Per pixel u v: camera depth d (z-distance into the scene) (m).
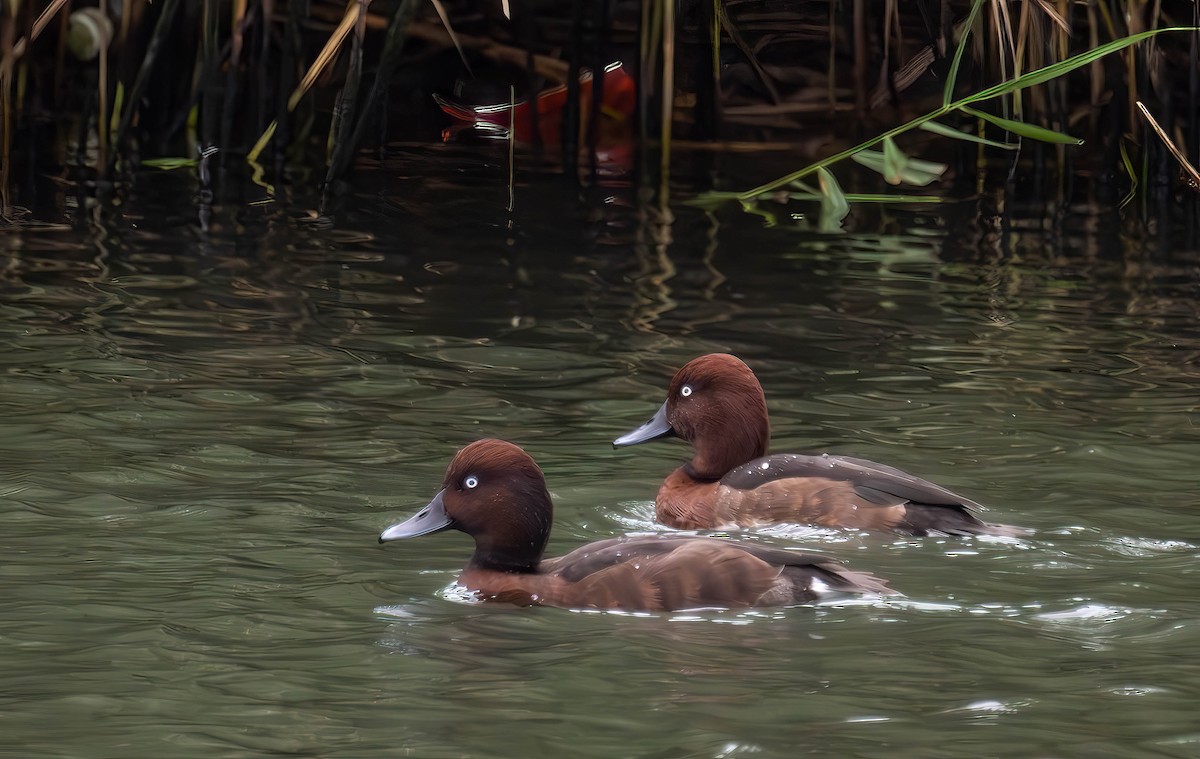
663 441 12.39
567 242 18.23
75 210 18.80
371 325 14.89
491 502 9.04
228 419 12.13
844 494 10.26
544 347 14.41
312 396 12.80
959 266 17.73
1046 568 9.23
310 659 7.70
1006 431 12.25
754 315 15.60
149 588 8.68
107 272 16.30
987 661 7.68
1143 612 8.42
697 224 19.31
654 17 20.52
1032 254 18.31
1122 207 20.72
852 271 17.41
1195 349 14.64
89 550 9.28
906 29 23.62
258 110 20.92
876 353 14.45
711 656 7.78
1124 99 20.69
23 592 8.54
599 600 8.62
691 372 11.30
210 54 20.44
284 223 18.61
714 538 9.01
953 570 9.23
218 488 10.58
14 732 6.75
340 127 20.08
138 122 21.69
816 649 7.87
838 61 23.88
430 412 12.53
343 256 17.31
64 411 12.13
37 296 15.33
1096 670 7.56
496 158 22.23
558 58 23.58
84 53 22.77
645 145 21.03
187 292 15.72
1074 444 11.89
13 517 9.82
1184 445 11.87
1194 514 10.28
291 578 8.97
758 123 23.23
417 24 22.98
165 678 7.40
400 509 10.28
